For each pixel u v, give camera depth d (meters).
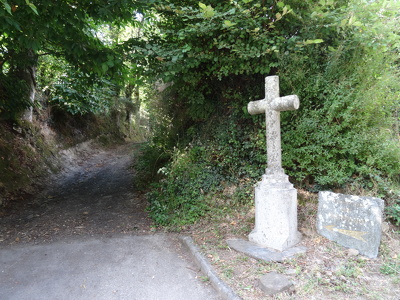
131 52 4.72
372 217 3.11
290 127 4.49
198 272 3.08
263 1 4.07
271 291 2.44
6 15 3.71
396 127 4.25
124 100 14.73
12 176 6.29
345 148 4.00
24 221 4.77
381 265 2.89
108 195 6.35
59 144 9.90
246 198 4.76
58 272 3.09
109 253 3.56
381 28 3.96
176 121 6.61
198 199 4.90
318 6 4.00
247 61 4.53
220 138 5.46
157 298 2.61
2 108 7.07
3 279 2.93
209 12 3.48
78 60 5.57
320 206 3.67
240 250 3.34
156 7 4.37
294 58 4.15
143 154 8.05
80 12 4.41
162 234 4.18
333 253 3.19
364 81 4.06
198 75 5.13
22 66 7.23
